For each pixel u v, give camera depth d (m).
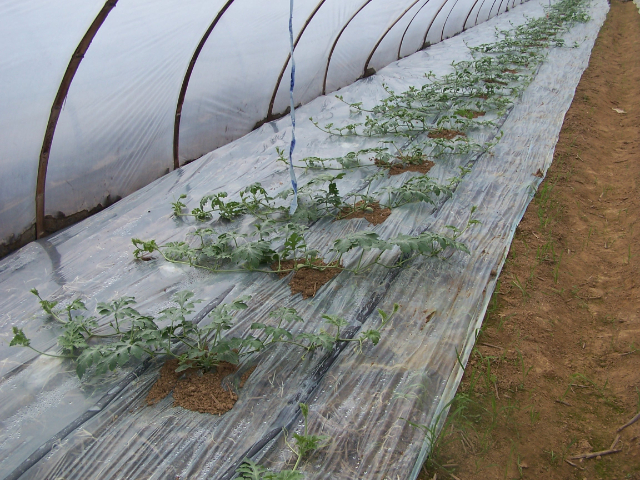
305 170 5.72
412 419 2.62
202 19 4.96
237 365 2.98
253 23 5.71
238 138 6.85
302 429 2.57
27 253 4.35
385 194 5.03
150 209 5.03
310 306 3.47
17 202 4.32
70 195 4.76
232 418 2.65
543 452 2.51
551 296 3.66
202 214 4.73
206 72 5.66
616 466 2.43
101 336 3.28
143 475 2.38
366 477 2.32
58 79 4.02
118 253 4.29
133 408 2.74
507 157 5.86
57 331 3.36
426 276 3.74
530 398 2.81
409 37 11.07
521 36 12.42
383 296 3.55
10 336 3.34
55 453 2.49
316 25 6.96
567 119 7.12
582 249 4.31
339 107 7.89
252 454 2.45
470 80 8.26
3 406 2.79
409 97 7.77
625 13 18.11
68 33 3.79
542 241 4.32
